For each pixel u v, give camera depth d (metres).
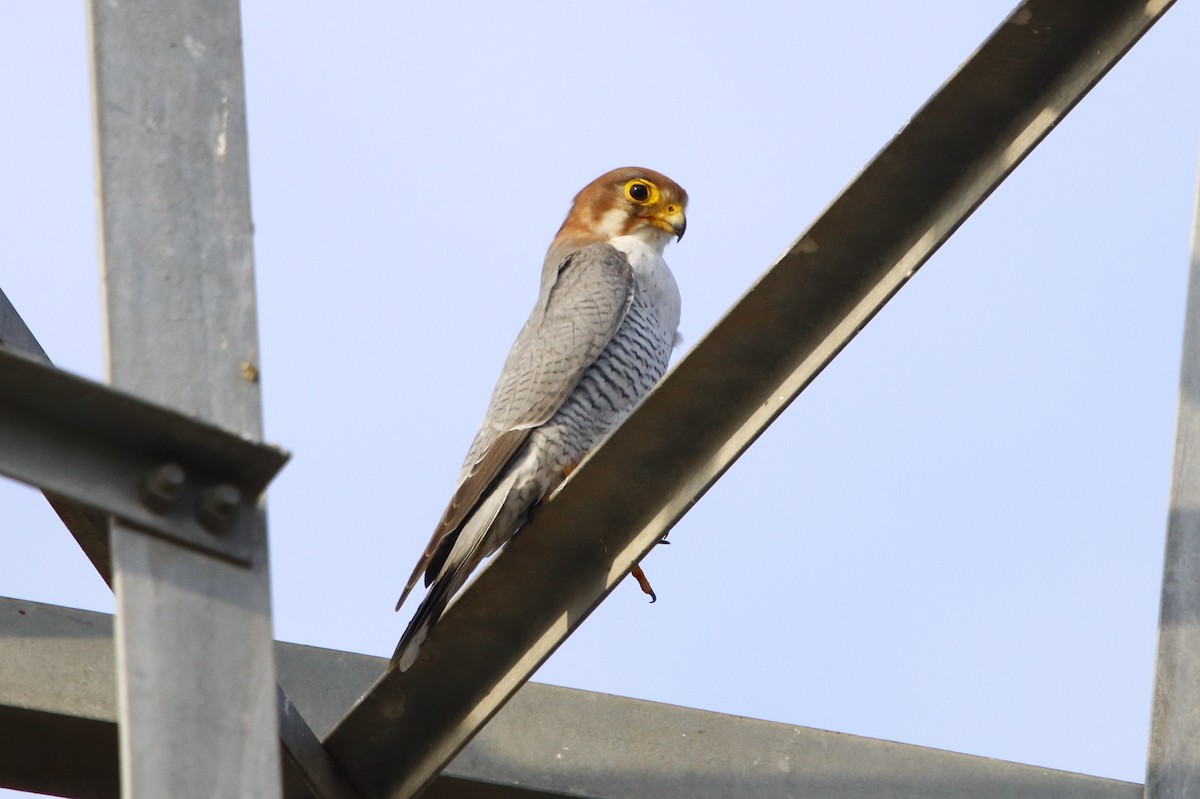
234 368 6.52
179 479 5.94
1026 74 6.95
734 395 7.72
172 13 7.02
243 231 6.77
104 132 6.73
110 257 6.54
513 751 9.54
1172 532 9.16
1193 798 8.76
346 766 8.77
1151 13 6.69
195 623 5.91
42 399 5.82
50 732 8.90
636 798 9.52
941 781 9.97
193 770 5.71
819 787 9.79
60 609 9.11
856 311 7.43
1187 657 8.97
